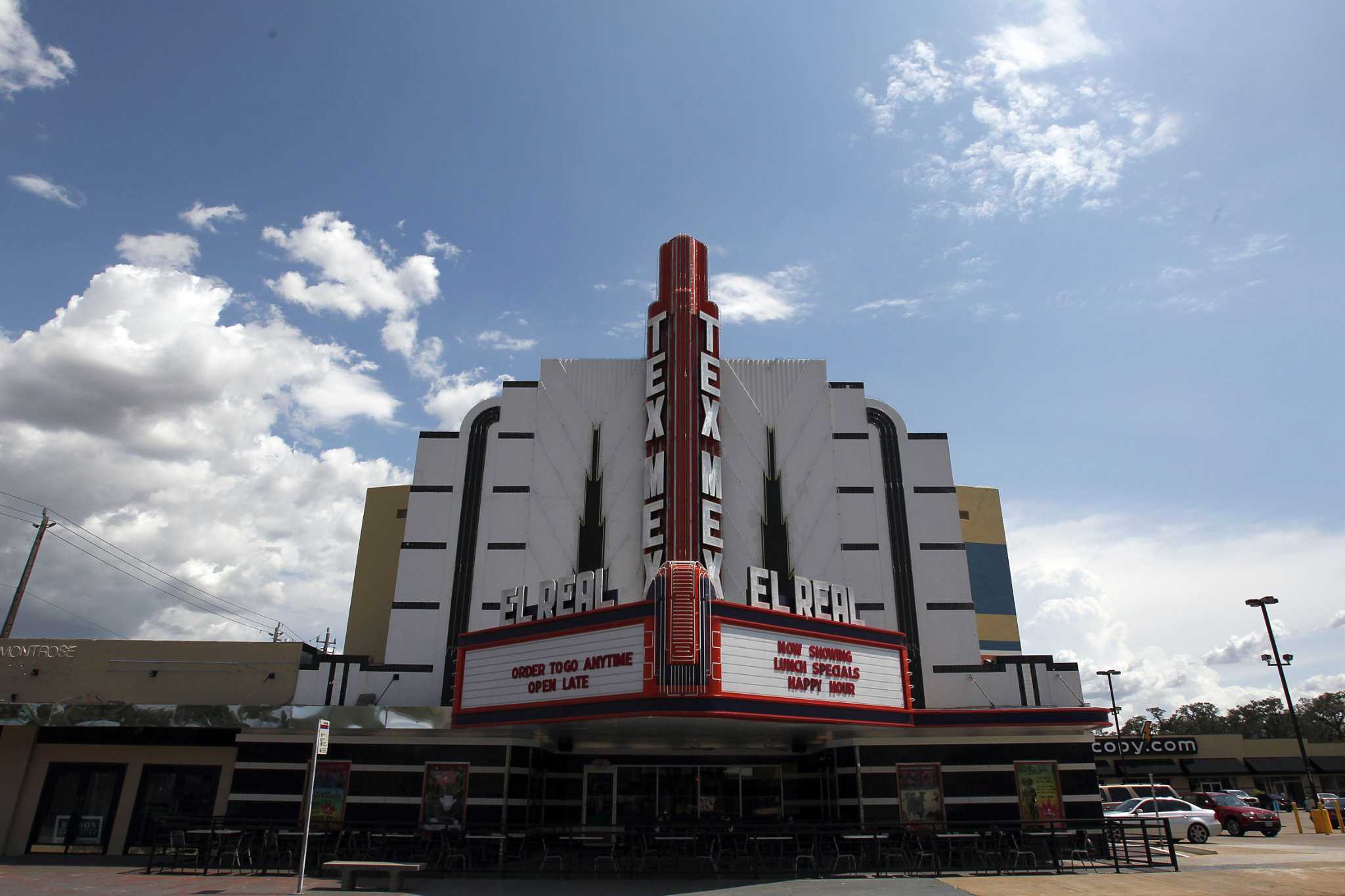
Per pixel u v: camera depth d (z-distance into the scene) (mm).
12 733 29859
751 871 24781
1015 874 23922
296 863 26078
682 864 26219
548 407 35250
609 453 34531
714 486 32969
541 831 25719
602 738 29578
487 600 32656
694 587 21891
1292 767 70875
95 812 29078
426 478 34500
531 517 33812
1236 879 22297
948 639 32250
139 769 29547
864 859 26750
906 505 34062
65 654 30156
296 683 30609
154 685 30000
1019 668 31781
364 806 27422
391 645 31797
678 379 33844
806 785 31734
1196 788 72250
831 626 24719
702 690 21156
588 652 23062
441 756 27766
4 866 25531
